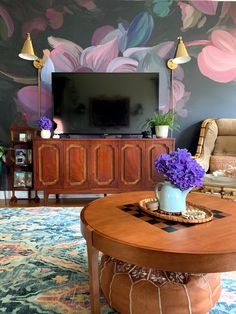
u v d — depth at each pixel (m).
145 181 3.22
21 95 3.56
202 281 1.21
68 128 3.45
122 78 3.43
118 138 3.19
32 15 3.50
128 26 3.57
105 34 3.56
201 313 1.18
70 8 3.52
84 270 1.65
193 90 3.67
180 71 3.63
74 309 1.30
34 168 3.13
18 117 3.58
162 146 3.21
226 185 2.46
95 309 1.23
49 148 3.13
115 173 3.20
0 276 1.57
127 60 3.60
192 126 3.70
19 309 1.29
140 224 1.23
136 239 1.06
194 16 3.57
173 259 0.96
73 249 1.94
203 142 3.21
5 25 3.48
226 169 2.79
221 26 3.59
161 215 1.30
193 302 1.15
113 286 1.25
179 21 3.58
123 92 3.45
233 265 0.97
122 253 1.04
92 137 3.51
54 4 3.50
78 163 3.16
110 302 1.28
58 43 3.54
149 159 3.21
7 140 3.58
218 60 3.63
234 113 3.71
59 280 1.54
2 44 3.50
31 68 3.54
